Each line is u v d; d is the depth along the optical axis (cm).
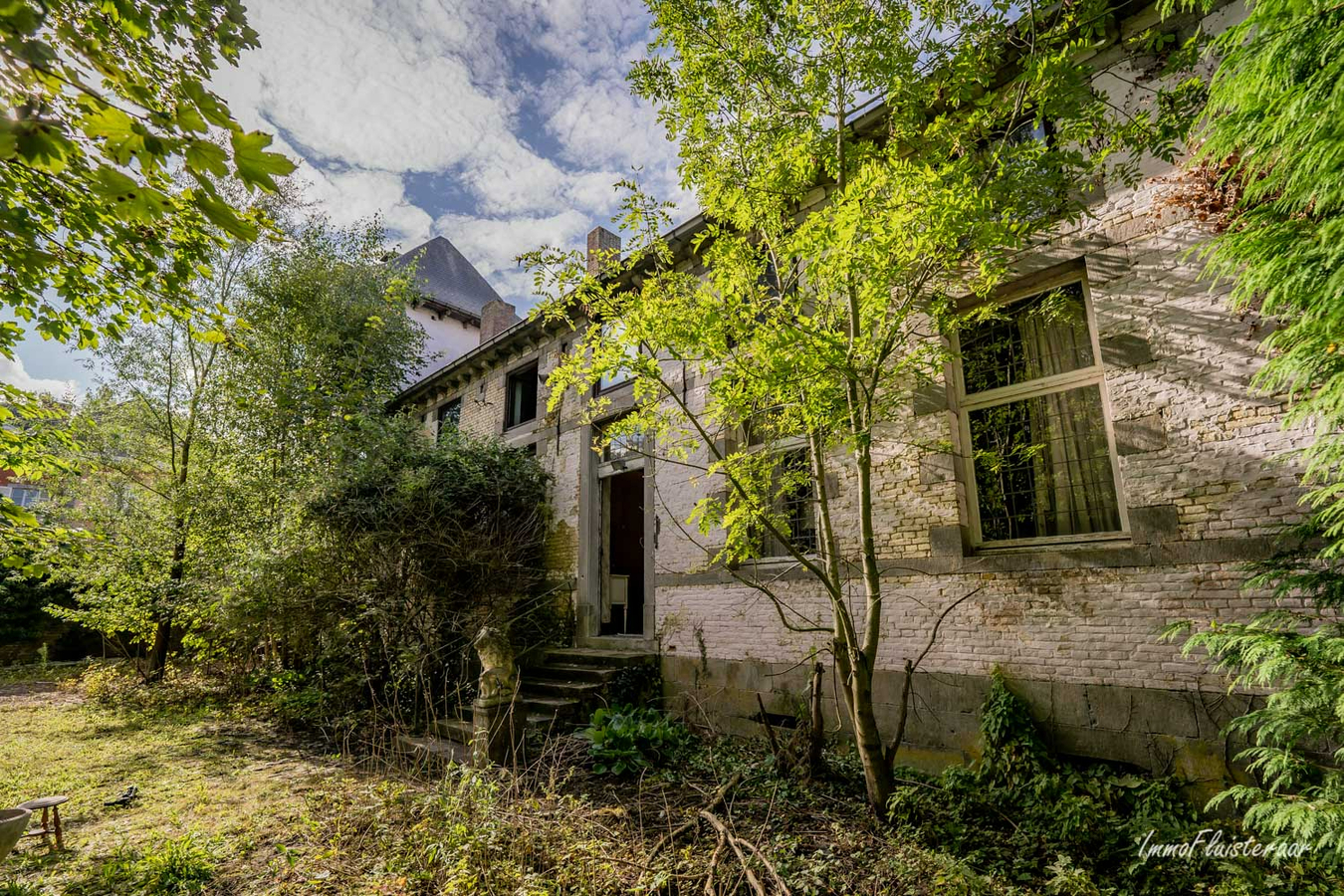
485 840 405
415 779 586
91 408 1223
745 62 529
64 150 138
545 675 912
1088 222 578
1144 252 545
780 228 574
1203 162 500
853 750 640
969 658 591
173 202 155
